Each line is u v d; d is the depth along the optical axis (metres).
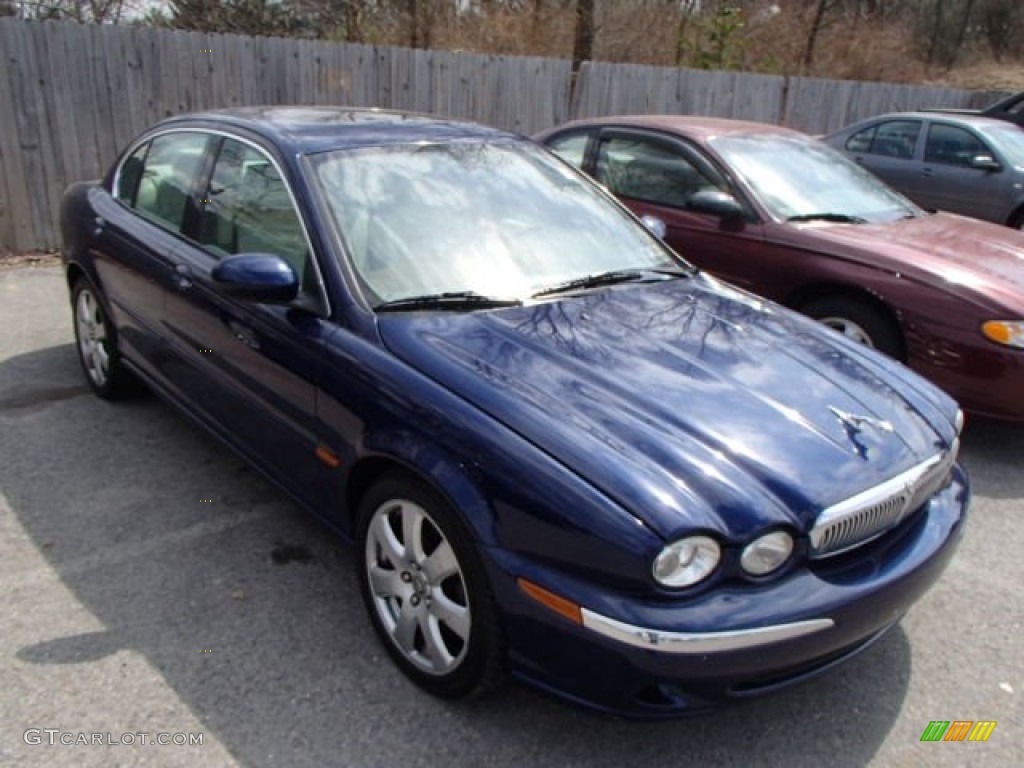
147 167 4.33
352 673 2.80
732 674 2.23
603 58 15.86
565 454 2.36
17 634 2.90
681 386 2.76
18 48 7.08
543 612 2.29
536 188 3.82
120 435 4.36
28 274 7.00
